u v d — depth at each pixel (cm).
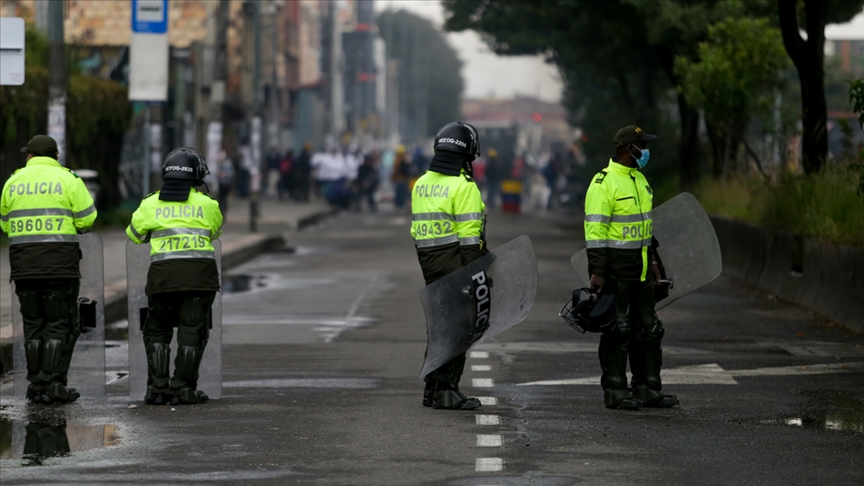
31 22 8100
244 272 6281
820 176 5159
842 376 3127
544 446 2322
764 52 6506
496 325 2653
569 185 14588
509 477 2080
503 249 2645
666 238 2794
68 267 2827
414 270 6325
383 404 2772
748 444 2336
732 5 6656
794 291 4769
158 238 2794
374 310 4653
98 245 2903
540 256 7062
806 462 2188
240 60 13838
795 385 2998
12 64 4069
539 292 5175
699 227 2788
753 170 6950
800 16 7119
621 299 2689
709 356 3466
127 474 2105
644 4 6856
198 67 11831
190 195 2819
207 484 2038
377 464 2180
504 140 19562
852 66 10750
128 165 9575
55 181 2841
